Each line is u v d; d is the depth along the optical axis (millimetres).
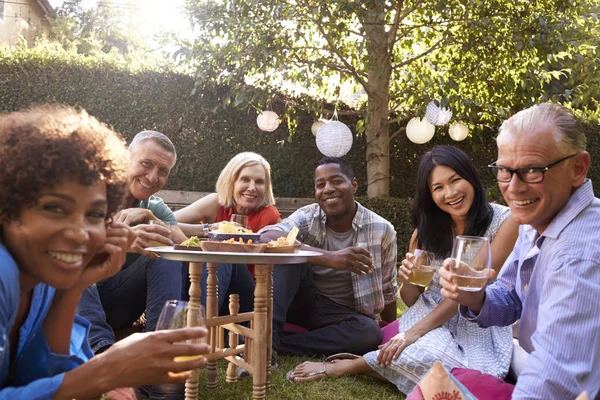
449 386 1601
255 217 4082
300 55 8398
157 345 1228
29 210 1165
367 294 3725
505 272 2414
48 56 8188
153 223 3217
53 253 1188
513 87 8500
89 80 8273
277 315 3326
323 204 3717
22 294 1276
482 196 3070
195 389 2615
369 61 7961
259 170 4039
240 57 7906
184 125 8656
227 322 2855
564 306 1765
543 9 8281
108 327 2861
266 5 7746
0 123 1192
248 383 3068
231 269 3457
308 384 3027
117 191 1306
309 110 8492
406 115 8930
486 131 9484
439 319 2922
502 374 2703
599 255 1793
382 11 7305
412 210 3246
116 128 8414
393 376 2916
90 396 1216
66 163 1147
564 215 1940
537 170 1897
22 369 1332
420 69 9062
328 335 3510
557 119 1904
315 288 3758
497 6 8016
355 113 8859
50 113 1234
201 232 3822
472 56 8445
